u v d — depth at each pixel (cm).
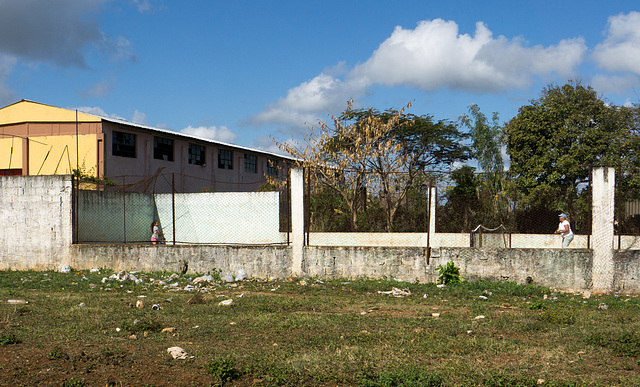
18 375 573
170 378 574
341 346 713
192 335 769
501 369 619
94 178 2339
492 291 1279
